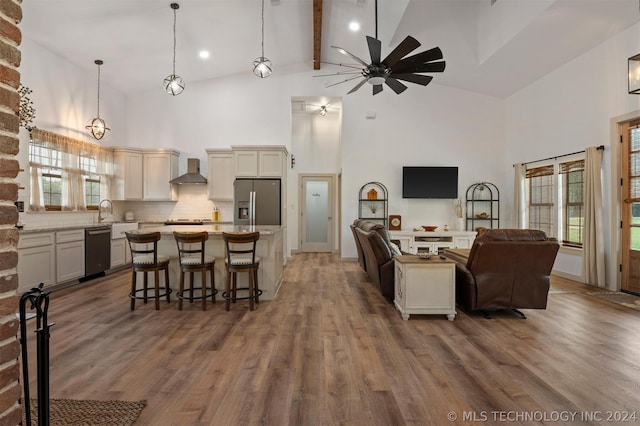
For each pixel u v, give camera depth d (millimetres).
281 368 2494
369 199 7359
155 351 2768
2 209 1045
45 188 5117
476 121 7496
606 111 4840
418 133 7500
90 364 2537
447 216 7484
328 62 7336
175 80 4734
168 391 2176
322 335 3139
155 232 3990
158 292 3885
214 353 2738
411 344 2938
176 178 6965
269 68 4551
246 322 3475
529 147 6590
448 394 2152
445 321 3543
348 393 2162
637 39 4387
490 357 2682
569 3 4156
